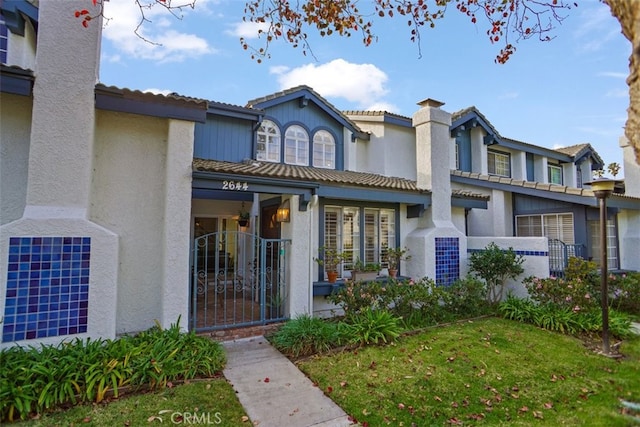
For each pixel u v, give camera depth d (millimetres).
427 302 8898
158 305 7449
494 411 4777
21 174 6523
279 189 8289
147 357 5441
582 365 6320
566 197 12055
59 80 6098
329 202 9938
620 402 5000
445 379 5660
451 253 11328
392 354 6672
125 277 7211
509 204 14523
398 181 12398
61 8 6199
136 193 7391
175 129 7254
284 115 13461
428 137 11430
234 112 12086
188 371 5516
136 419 4348
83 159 6199
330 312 9500
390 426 4422
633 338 7789
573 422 4480
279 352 6887
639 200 13148
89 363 5059
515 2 6254
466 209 13711
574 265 10188
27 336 5605
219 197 11828
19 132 6539
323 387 5410
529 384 5570
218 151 12039
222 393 5105
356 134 14789
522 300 9711
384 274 10836
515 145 17703
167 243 7023
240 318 8656
